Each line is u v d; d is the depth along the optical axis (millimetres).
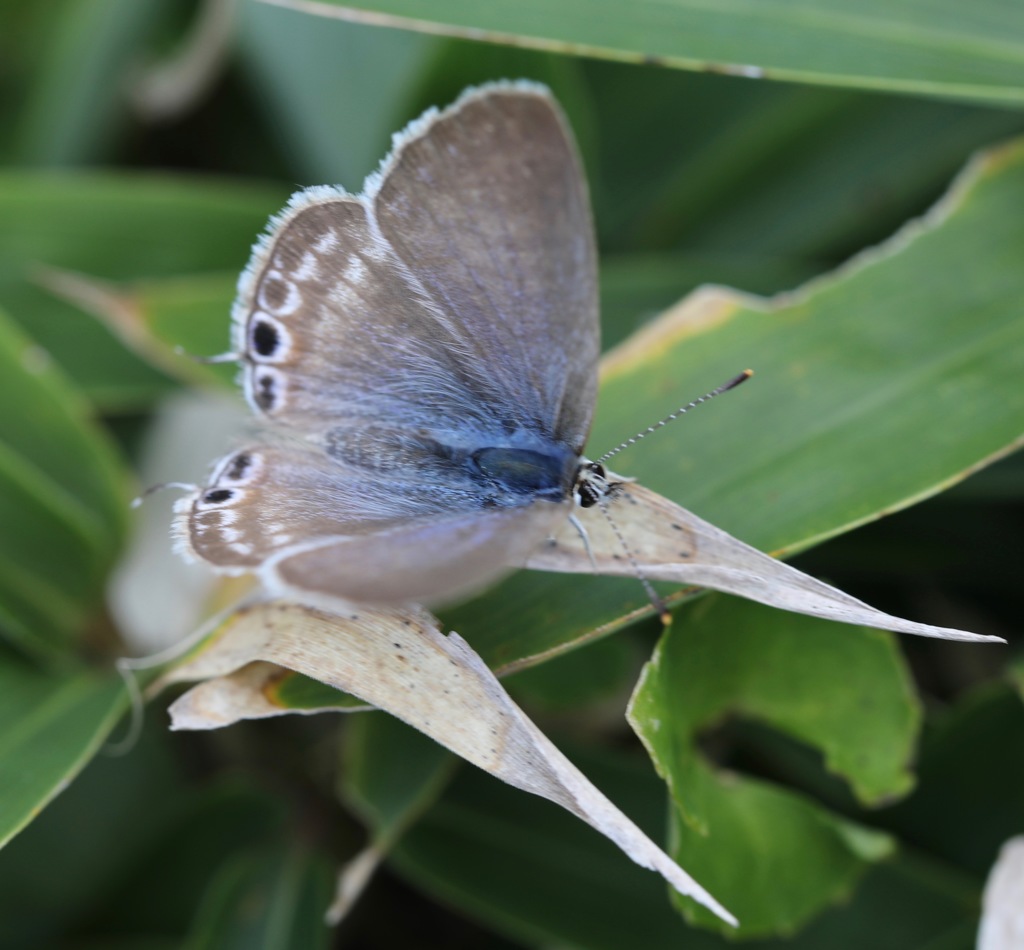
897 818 290
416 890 299
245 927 291
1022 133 302
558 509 274
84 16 312
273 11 309
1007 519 299
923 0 288
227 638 277
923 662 300
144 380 303
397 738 285
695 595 277
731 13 287
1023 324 285
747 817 281
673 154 310
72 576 293
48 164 312
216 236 304
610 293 301
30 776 279
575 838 291
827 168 306
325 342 283
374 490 281
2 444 293
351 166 306
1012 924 280
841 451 282
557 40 285
